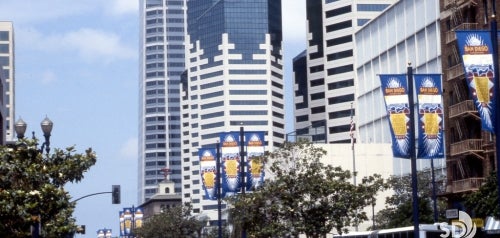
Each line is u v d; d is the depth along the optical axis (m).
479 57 41.47
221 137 77.81
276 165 82.12
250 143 78.19
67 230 49.47
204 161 82.50
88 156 47.91
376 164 157.12
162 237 182.00
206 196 82.56
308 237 79.88
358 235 77.00
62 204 45.94
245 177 79.88
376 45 165.00
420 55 146.00
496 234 82.38
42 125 49.78
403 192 117.94
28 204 42.88
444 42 104.69
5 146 45.84
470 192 91.75
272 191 77.12
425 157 54.56
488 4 95.44
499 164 40.34
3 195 42.84
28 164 45.50
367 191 79.12
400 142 52.75
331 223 78.06
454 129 102.44
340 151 155.88
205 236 190.25
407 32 151.12
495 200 74.56
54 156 47.38
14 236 44.12
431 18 141.12
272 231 77.00
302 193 77.44
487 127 41.22
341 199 77.69
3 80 124.25
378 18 163.88
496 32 41.59
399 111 52.88
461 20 100.62
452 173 102.56
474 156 98.06
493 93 41.31
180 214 184.25
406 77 53.28
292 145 81.62
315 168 78.75
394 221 100.38
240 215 79.19
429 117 54.28
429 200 109.19
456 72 100.88
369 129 168.62
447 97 103.88
